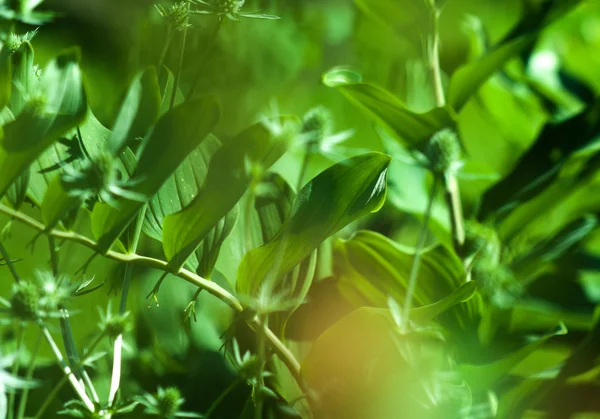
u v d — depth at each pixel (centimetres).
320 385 83
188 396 92
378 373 83
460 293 81
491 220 96
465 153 95
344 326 81
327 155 91
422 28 94
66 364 78
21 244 96
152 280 99
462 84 92
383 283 91
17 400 87
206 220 77
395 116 89
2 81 75
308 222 78
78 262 96
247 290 79
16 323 73
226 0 77
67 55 74
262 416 88
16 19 78
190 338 99
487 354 89
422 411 82
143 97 73
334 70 90
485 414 86
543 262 96
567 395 94
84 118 73
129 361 95
